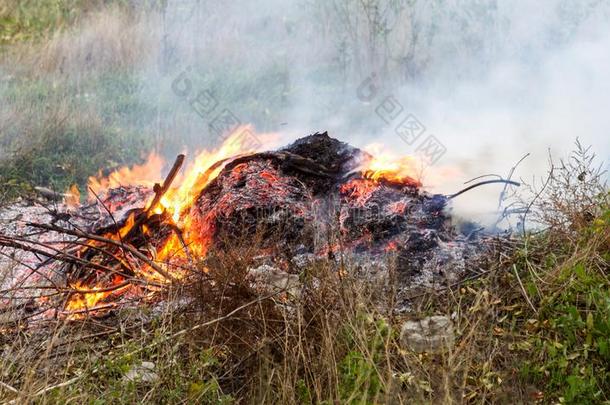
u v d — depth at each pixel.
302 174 5.45
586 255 4.25
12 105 8.42
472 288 4.50
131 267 4.70
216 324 3.98
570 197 4.96
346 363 3.76
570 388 3.64
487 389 3.69
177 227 5.14
